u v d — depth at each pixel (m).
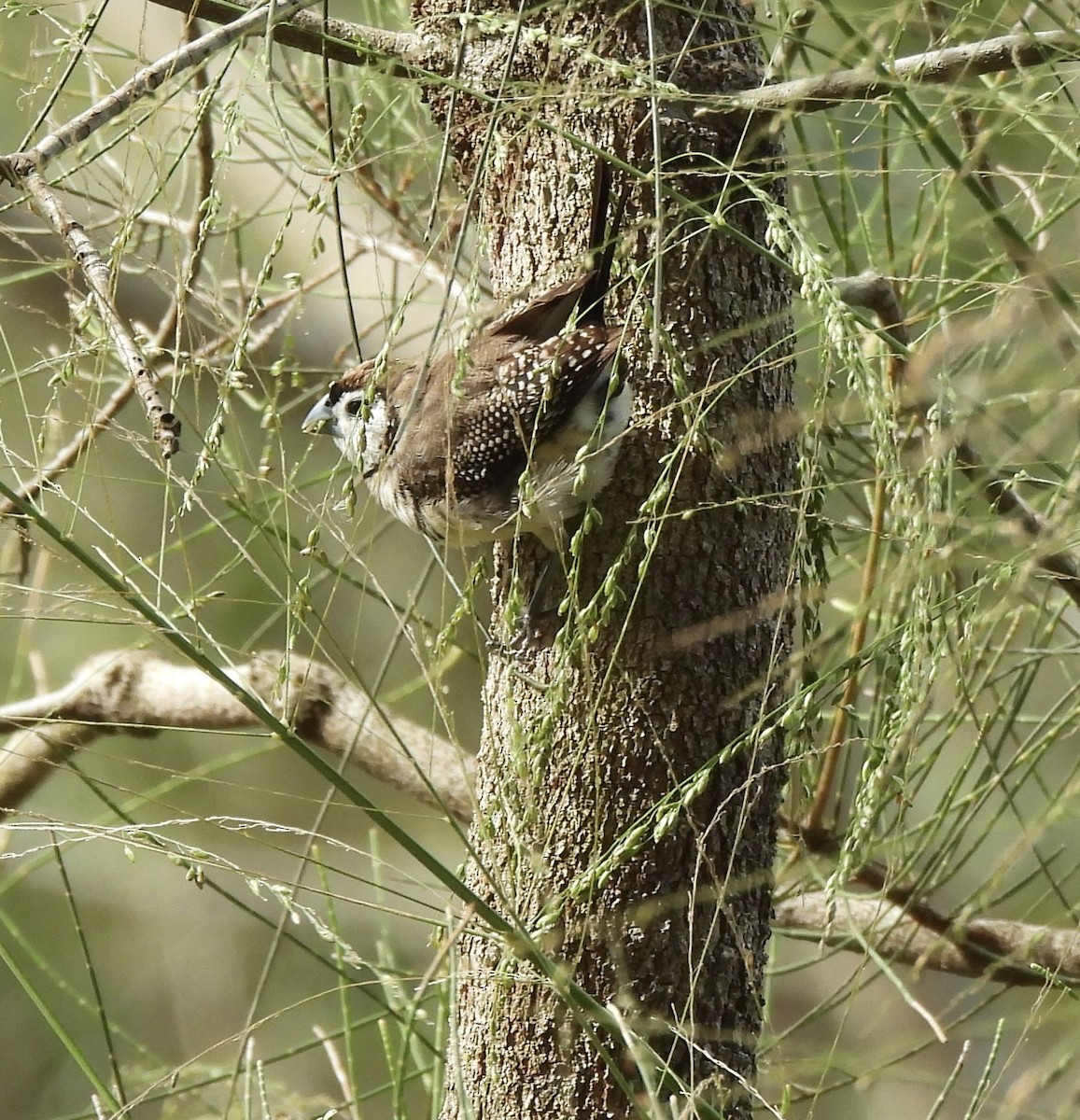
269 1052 11.00
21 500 4.20
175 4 5.90
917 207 6.47
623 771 5.47
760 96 4.97
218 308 6.26
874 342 5.64
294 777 11.30
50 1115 11.26
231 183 9.77
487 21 4.89
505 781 5.40
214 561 10.70
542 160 5.75
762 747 5.54
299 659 8.21
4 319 9.80
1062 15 5.39
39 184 5.07
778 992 11.48
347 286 5.11
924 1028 10.75
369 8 8.21
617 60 5.45
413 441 6.50
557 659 5.20
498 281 5.97
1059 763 8.61
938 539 4.50
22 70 7.54
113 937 11.80
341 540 4.77
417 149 6.76
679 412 5.56
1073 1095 4.17
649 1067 4.52
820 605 5.61
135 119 6.14
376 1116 10.42
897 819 4.73
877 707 4.94
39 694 8.42
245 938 11.82
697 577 5.54
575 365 5.71
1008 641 5.37
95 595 4.83
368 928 10.97
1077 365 4.11
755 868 5.56
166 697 8.28
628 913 5.39
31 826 4.32
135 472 10.66
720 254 5.57
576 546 5.06
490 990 5.50
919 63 5.01
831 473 5.89
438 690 4.71
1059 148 4.75
